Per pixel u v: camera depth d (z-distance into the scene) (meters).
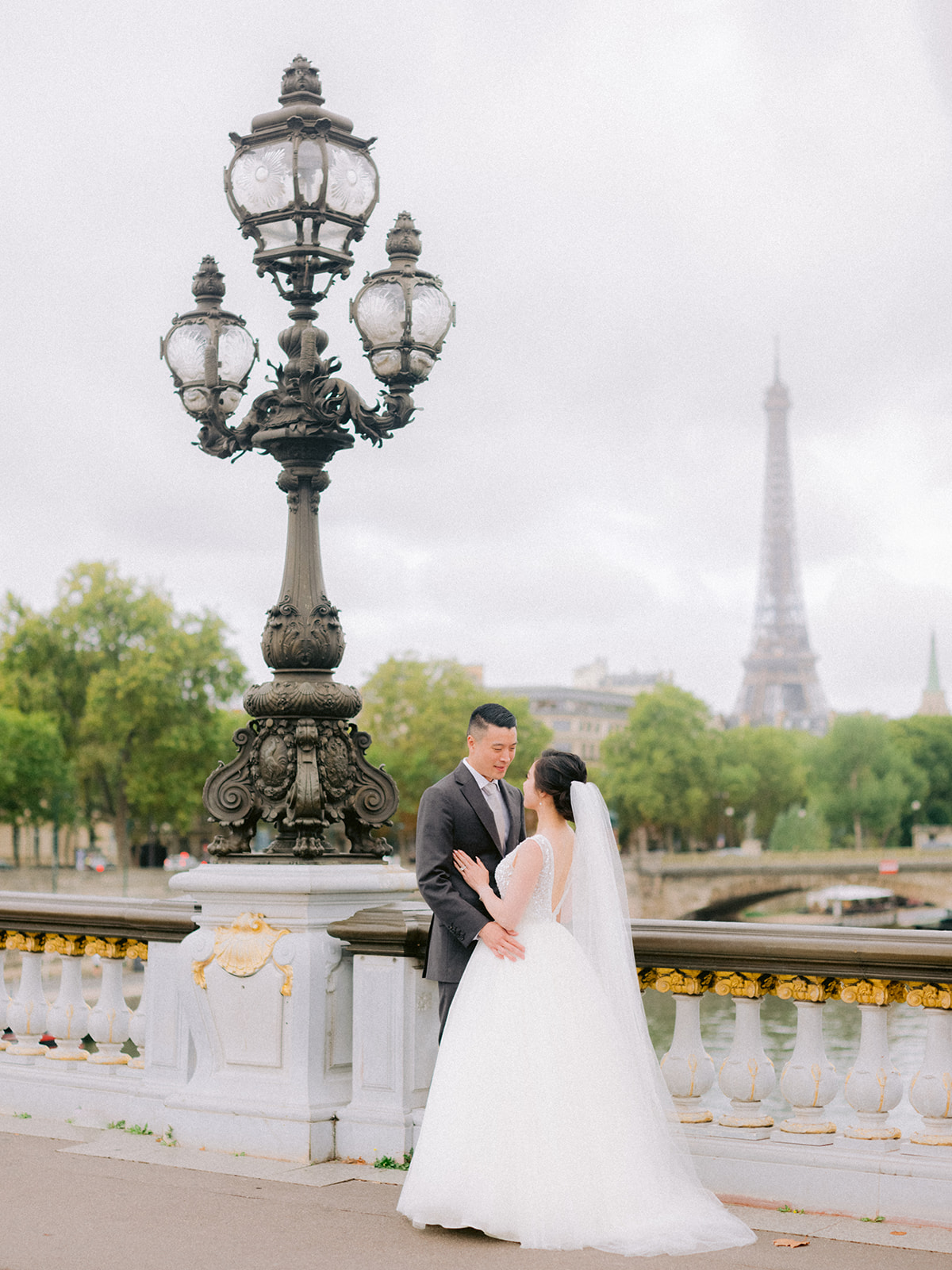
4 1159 6.66
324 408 6.84
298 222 7.01
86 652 80.94
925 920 94.62
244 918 6.85
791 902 94.62
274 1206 5.88
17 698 78.81
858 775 121.38
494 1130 5.51
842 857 90.06
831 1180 5.75
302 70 7.18
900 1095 5.82
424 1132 5.69
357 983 6.64
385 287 6.93
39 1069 7.79
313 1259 5.18
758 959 5.91
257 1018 6.79
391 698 99.62
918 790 127.25
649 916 84.94
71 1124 7.48
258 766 6.90
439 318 6.99
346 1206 5.89
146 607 80.56
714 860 86.88
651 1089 5.69
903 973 5.61
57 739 75.31
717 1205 5.62
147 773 78.62
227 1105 6.79
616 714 174.00
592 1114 5.52
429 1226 5.60
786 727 172.88
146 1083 7.30
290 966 6.70
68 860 89.00
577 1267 5.08
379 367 7.00
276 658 6.88
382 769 7.10
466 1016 5.76
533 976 5.70
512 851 6.02
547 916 5.84
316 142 6.93
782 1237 5.41
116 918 7.46
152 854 94.00
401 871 7.16
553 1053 5.57
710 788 112.25
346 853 7.00
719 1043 19.81
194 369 7.23
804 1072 5.91
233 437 7.16
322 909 6.78
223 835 7.01
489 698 100.88
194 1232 5.50
